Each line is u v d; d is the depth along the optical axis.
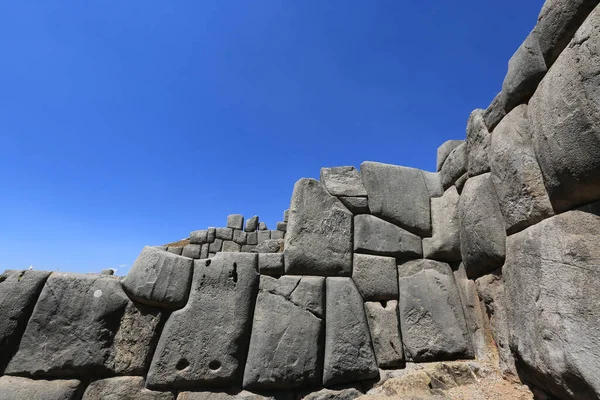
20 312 2.58
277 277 3.08
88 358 2.57
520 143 2.39
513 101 2.54
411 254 3.37
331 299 3.01
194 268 2.95
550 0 2.07
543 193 2.17
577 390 1.74
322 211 3.32
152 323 2.77
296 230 3.19
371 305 3.10
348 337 2.88
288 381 2.69
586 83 1.72
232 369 2.68
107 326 2.69
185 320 2.77
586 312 1.70
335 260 3.17
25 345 2.52
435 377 2.60
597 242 1.74
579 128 1.76
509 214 2.46
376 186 3.50
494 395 2.34
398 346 2.96
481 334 2.89
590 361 1.63
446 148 3.70
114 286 2.79
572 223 1.88
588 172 1.75
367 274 3.18
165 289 2.81
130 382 2.60
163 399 2.58
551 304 1.90
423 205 3.54
